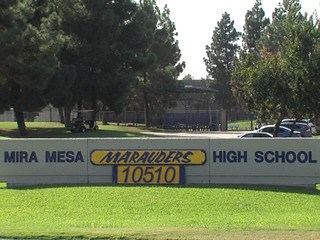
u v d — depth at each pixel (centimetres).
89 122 5284
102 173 1752
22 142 1780
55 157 1773
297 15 3275
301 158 1684
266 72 2825
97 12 5206
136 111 7881
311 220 1138
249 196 1485
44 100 4750
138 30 5541
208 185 1683
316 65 2692
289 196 1495
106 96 5378
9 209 1323
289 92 2795
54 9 4859
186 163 1717
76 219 1184
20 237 876
